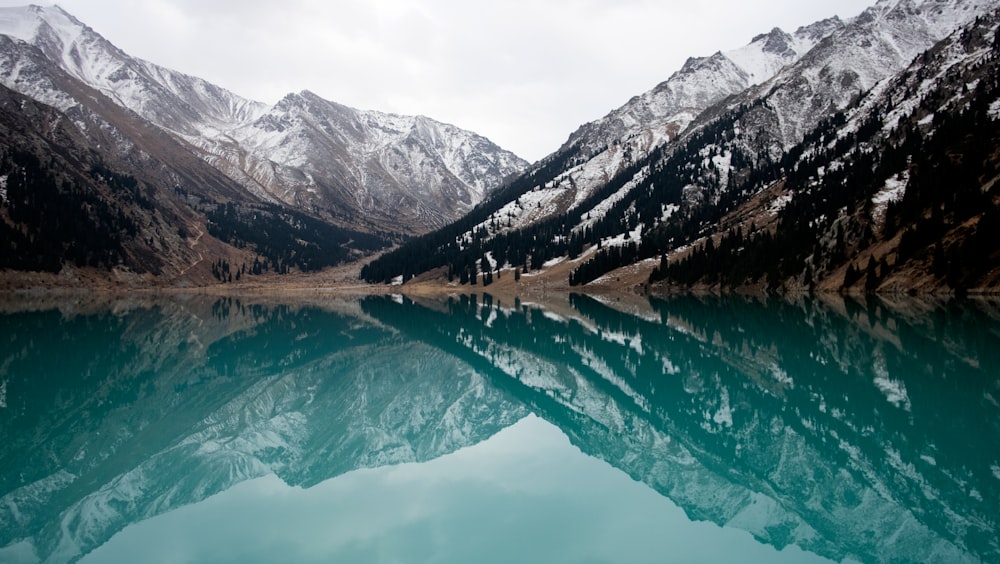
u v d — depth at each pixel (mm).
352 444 28969
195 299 161250
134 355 58406
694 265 142000
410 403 39250
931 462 22312
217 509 20031
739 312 85625
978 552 15758
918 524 17469
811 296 100938
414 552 16250
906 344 48781
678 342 58875
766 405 32438
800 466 22938
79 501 20953
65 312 104438
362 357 59125
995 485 20094
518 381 46750
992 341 48656
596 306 115188
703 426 29484
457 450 27547
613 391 39344
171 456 26703
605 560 15508
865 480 21188
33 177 178500
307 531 18000
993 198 85375
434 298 167875
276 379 47375
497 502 20391
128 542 17375
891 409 29750
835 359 44500
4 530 18500
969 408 29391
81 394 40344
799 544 16484
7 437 29422
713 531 17812
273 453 27453
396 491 21703
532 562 15523
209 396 40469
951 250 83938
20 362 52969
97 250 180000
